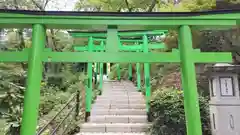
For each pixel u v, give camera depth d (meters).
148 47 6.73
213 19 2.46
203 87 5.12
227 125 2.83
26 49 2.39
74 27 2.52
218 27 2.57
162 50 7.32
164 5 8.28
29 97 2.21
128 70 11.76
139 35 6.72
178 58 2.47
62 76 6.76
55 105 5.83
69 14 2.39
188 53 2.41
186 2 5.89
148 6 9.12
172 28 2.57
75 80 7.75
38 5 8.85
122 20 2.44
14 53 2.37
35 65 2.29
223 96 2.92
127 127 5.16
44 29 2.47
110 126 5.21
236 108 2.87
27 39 8.96
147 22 2.45
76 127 5.22
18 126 2.60
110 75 12.55
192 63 2.40
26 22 2.38
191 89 2.33
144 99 6.93
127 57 2.43
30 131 2.16
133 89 8.51
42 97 5.89
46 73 6.46
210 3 5.36
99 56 2.41
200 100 4.18
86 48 6.91
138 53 2.45
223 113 2.87
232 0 4.97
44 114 5.43
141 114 6.01
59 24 2.42
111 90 8.37
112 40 2.48
